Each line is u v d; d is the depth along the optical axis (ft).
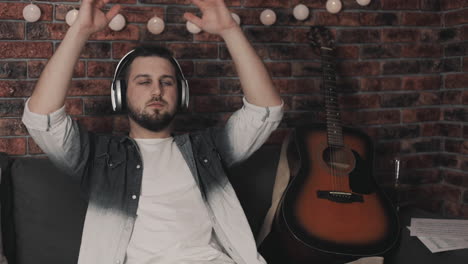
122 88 6.09
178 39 7.68
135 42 7.48
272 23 7.90
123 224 5.29
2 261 5.33
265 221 6.54
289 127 8.33
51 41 7.09
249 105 5.81
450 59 9.01
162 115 5.82
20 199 6.03
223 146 6.15
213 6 5.54
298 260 5.95
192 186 5.70
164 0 7.56
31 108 5.16
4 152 6.85
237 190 6.87
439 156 9.34
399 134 9.03
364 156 6.86
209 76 7.87
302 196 6.21
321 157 6.66
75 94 7.25
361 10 8.55
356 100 8.70
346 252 5.73
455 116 8.97
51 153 5.41
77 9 7.16
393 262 5.95
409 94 9.03
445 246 5.91
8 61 6.91
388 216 6.23
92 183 5.53
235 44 5.60
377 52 8.73
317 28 7.73
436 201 9.37
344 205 6.20
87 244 5.20
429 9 9.01
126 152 5.76
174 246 5.20
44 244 5.97
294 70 8.27
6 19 6.87
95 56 7.29
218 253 5.32
